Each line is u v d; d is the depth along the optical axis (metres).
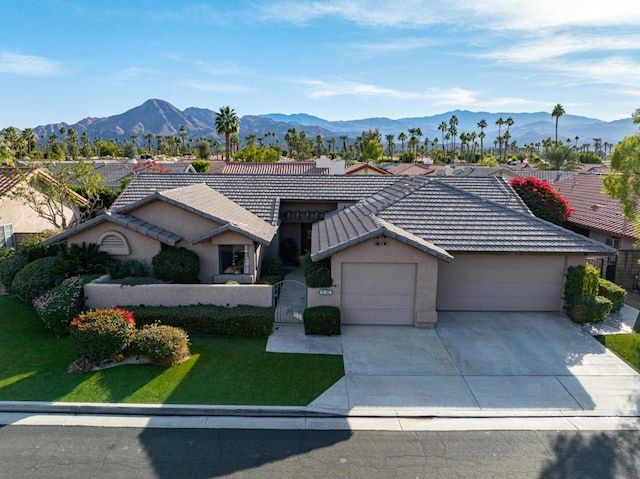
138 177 25.75
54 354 12.96
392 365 12.59
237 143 122.12
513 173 52.81
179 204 17.86
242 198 23.72
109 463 8.65
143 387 11.21
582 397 11.16
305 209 24.95
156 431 9.68
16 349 13.24
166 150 141.50
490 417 10.34
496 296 16.84
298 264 25.20
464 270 16.70
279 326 15.17
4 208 23.39
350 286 15.25
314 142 152.00
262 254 21.94
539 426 10.02
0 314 15.81
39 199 25.44
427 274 14.97
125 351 12.53
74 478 8.24
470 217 17.66
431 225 17.17
